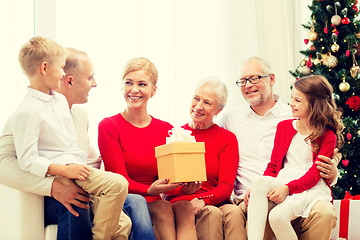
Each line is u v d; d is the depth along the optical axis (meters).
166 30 3.91
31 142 2.07
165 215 2.34
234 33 4.08
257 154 2.85
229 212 2.43
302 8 4.22
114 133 2.59
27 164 2.04
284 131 2.57
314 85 2.47
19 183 2.06
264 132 2.88
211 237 2.38
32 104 2.14
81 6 3.74
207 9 4.04
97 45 3.75
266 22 4.12
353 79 3.41
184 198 2.55
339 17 3.44
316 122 2.45
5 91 3.52
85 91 2.53
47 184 2.05
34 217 2.09
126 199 2.27
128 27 3.83
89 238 2.10
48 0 3.66
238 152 2.77
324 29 3.50
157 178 2.65
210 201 2.55
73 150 2.24
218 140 2.73
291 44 4.18
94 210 2.23
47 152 2.15
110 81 3.75
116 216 2.08
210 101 2.70
